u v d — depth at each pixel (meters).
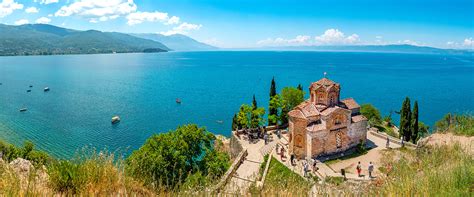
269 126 70.31
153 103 138.50
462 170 13.66
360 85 199.50
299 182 13.20
